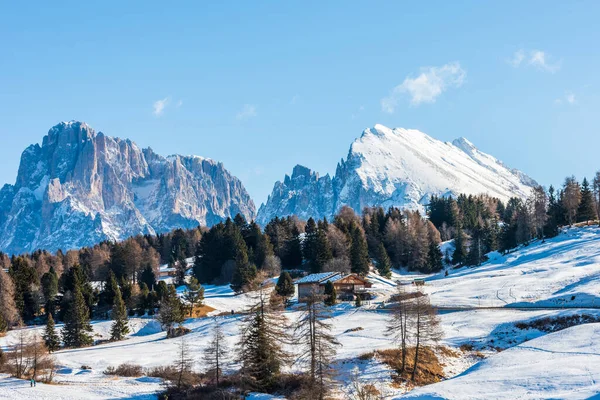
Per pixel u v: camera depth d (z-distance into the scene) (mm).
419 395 59625
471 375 65375
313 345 72000
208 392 75625
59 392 76438
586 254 143125
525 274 134875
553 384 56438
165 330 125812
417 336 78938
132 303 147375
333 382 71250
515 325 90688
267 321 77938
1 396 74438
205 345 104312
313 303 73375
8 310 137125
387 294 138875
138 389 78500
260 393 74375
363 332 98562
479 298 116062
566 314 88750
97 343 120000
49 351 108562
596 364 60969
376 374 76438
